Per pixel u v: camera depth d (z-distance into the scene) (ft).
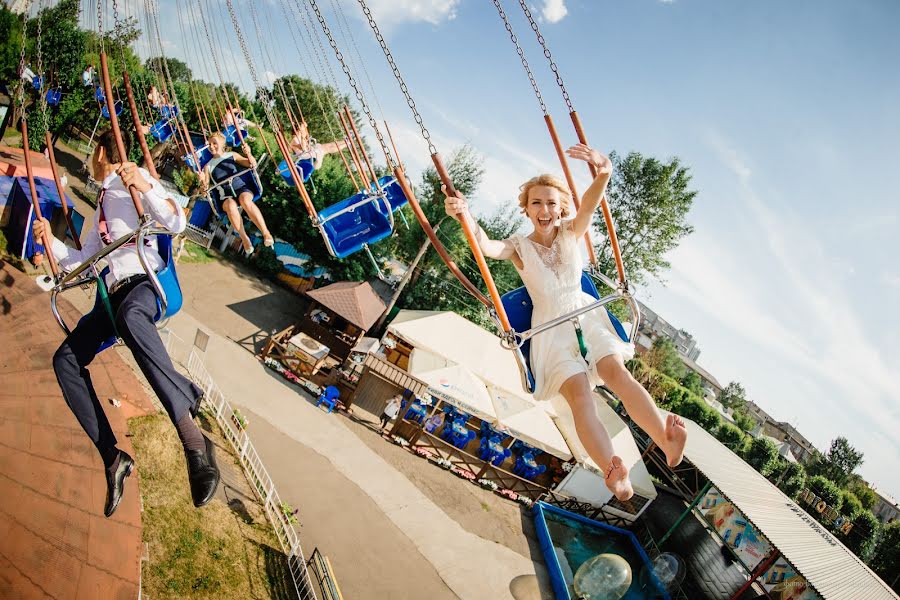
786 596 60.39
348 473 59.57
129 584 28.02
